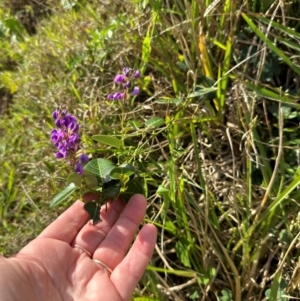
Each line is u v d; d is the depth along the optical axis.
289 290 0.30
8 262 0.25
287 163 0.34
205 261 0.31
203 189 0.31
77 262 0.27
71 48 0.42
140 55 0.39
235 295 0.31
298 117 0.34
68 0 0.42
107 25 0.42
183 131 0.35
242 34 0.37
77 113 0.38
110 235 0.28
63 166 0.35
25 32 0.47
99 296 0.26
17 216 0.37
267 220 0.31
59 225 0.29
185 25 0.37
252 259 0.31
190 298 0.32
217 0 0.34
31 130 0.39
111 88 0.39
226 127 0.35
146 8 0.39
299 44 0.35
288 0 0.37
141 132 0.33
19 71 0.45
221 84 0.35
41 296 0.26
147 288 0.31
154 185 0.34
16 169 0.38
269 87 0.34
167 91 0.38
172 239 0.33
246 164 0.34
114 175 0.27
